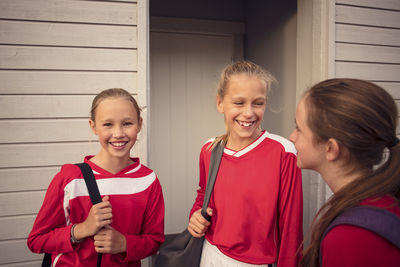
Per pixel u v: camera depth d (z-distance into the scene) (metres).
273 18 2.37
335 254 0.52
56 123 1.40
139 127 1.01
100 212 0.84
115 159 0.97
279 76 2.34
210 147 1.17
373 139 0.56
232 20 2.82
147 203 1.01
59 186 0.91
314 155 0.64
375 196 0.55
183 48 2.67
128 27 1.46
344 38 1.83
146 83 1.49
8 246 1.37
